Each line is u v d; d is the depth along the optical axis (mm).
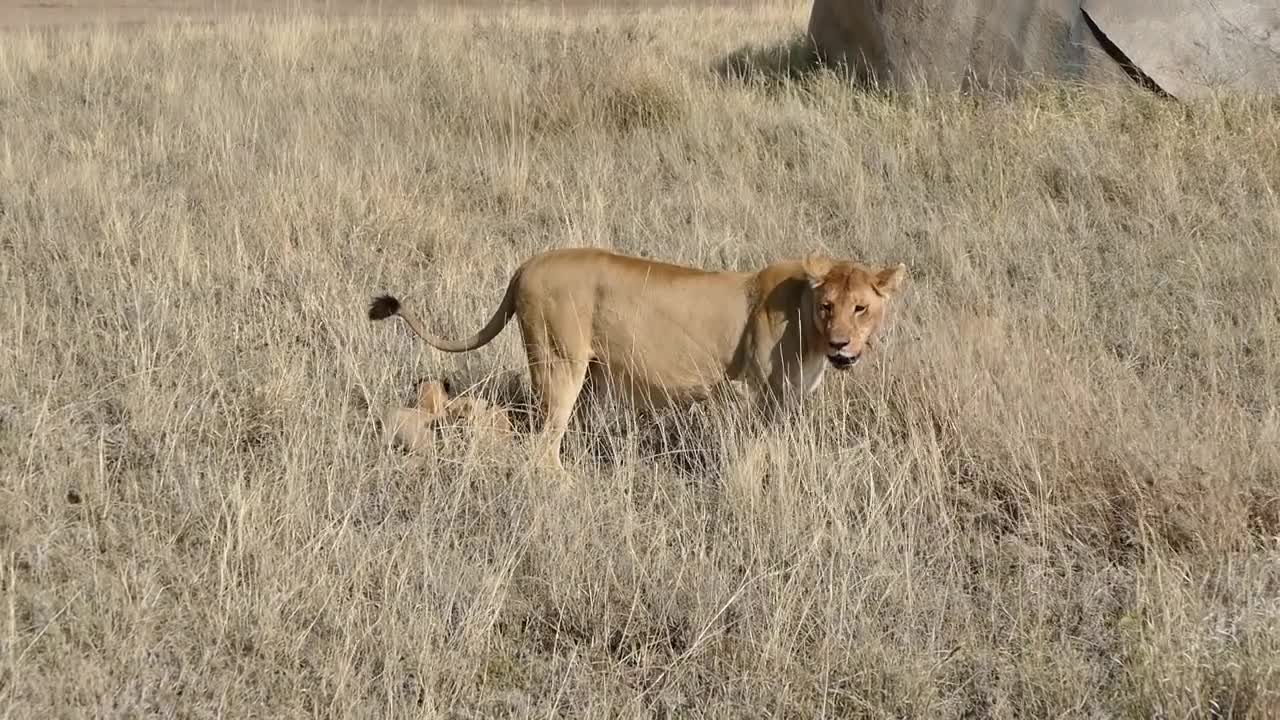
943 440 10523
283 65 23359
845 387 11219
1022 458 10141
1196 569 9117
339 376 11750
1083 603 8859
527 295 10516
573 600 8758
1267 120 18828
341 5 37875
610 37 24531
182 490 9586
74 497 9477
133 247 14219
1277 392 11758
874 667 8047
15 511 8922
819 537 9156
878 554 9102
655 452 11039
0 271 13383
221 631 8047
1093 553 9461
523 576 9023
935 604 8781
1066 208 16703
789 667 8070
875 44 21844
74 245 13953
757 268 14805
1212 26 20438
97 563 8727
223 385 11234
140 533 9062
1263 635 8086
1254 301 13750
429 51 24844
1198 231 15781
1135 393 11352
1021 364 11188
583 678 8133
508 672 8180
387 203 15906
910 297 13906
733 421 10477
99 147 18031
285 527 9055
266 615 8109
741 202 16594
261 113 19938
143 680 7551
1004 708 7785
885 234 15711
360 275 14211
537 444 10438
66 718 7125
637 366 10422
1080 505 9836
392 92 21609
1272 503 9672
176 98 20844
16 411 10305
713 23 31781
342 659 7855
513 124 19547
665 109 20484
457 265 14531
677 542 9445
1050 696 7883
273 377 11320
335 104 20797
